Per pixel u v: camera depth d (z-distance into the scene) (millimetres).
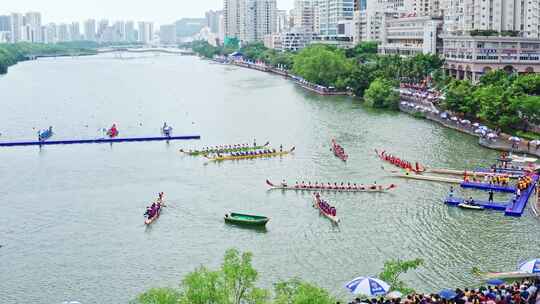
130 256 127250
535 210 152125
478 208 153875
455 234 137750
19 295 111500
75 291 112688
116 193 171000
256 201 163000
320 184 175125
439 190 171375
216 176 188375
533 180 176000
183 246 132375
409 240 134500
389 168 194500
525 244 131750
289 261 124000
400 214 151375
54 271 120750
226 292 82750
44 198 166625
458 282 114250
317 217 150000
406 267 103688
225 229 142250
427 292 110125
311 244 132750
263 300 86062
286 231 140625
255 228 142875
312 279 116000
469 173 183375
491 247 130250
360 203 160250
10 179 186250
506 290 98438
